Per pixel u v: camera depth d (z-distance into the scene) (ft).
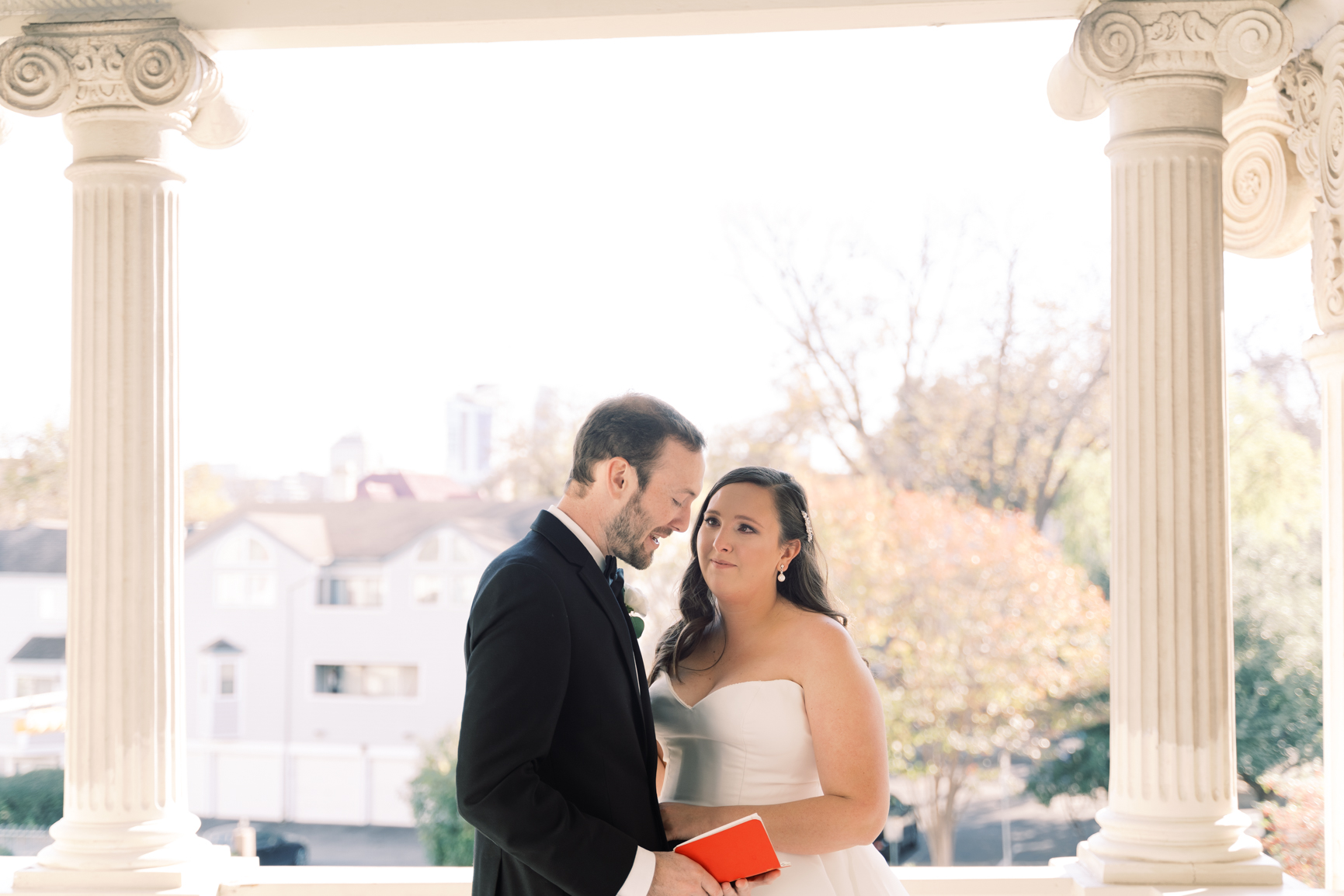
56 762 88.79
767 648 8.86
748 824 7.42
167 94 11.85
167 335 12.22
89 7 12.17
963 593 52.95
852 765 8.43
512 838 6.95
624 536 7.99
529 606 7.32
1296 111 12.62
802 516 8.99
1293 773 47.78
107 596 11.82
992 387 61.82
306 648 92.79
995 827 65.00
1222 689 11.51
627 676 7.82
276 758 90.89
